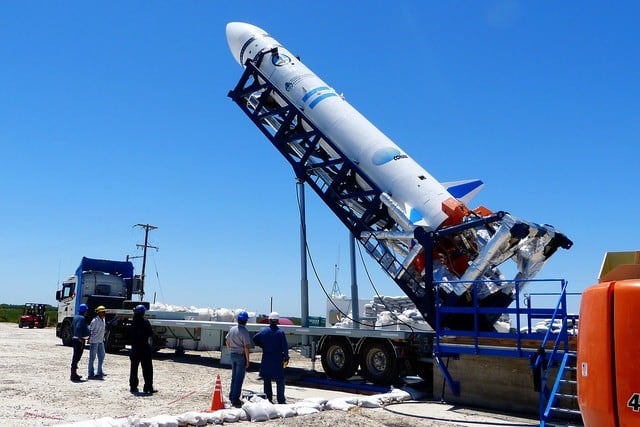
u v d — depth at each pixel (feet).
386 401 38.68
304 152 55.42
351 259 52.26
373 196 49.70
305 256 52.85
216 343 60.75
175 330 66.44
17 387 37.99
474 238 44.37
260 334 35.04
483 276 43.55
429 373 45.93
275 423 29.53
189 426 27.91
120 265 80.64
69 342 75.56
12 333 106.83
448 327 44.42
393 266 48.34
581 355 11.74
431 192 46.83
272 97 56.65
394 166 48.73
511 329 44.73
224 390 41.55
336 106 52.54
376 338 45.98
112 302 76.33
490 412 36.73
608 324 10.96
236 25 61.46
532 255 42.16
